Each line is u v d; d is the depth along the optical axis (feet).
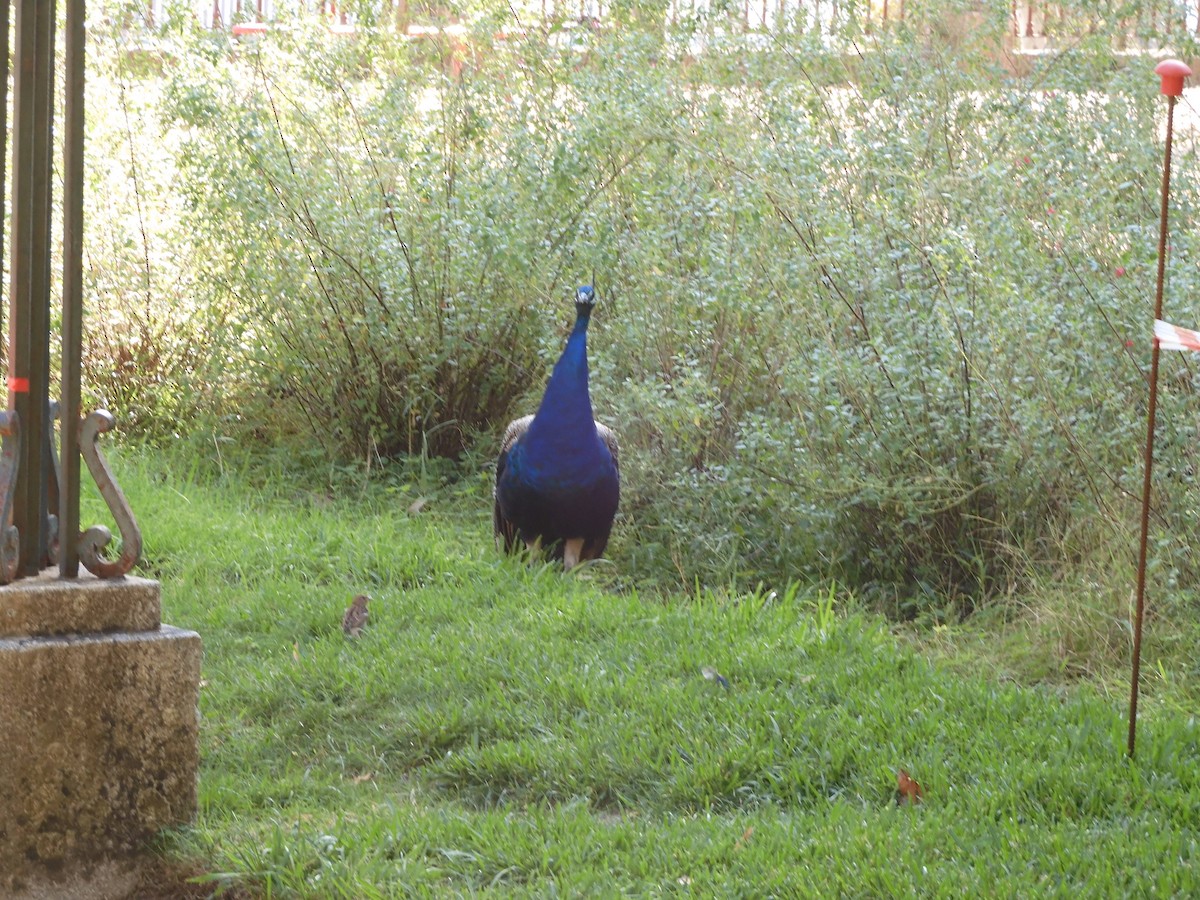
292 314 44.62
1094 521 31.65
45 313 19.20
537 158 44.19
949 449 34.12
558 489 34.14
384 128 44.86
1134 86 40.93
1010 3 47.09
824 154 39.01
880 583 34.94
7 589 18.58
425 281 44.01
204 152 45.14
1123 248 33.50
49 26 18.78
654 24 46.93
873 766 22.00
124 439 45.34
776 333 37.88
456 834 20.21
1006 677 29.09
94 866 18.99
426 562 33.50
